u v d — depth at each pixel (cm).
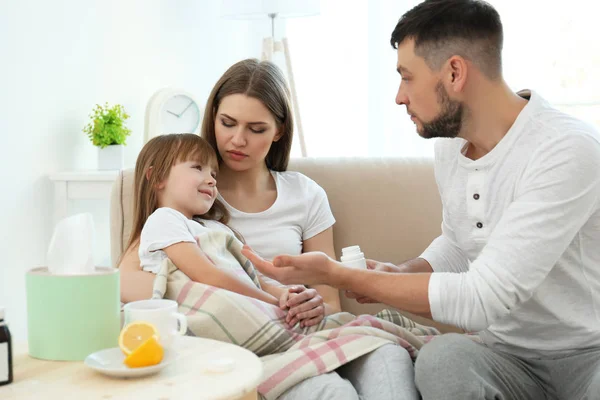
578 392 133
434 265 166
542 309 135
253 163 178
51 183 281
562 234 126
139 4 323
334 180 196
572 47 324
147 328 106
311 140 384
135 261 165
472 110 139
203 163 172
